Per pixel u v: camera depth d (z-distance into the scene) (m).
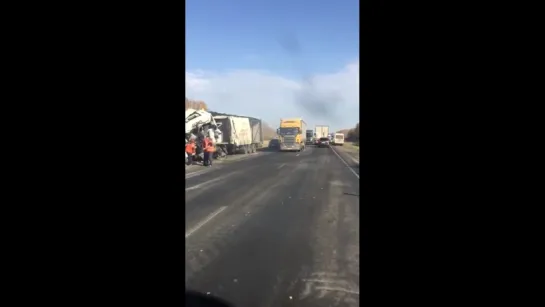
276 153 37.31
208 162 21.92
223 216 7.65
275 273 4.36
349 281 4.10
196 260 4.84
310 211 8.17
